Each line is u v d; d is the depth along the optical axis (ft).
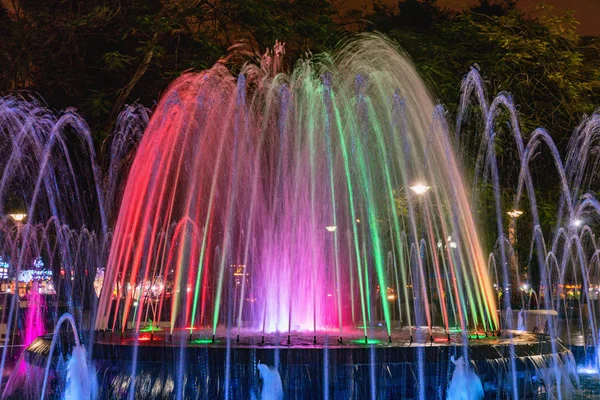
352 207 66.39
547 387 37.68
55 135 71.41
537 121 78.54
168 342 36.50
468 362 34.65
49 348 38.19
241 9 67.87
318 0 74.02
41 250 79.82
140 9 69.41
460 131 77.00
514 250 85.81
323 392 32.48
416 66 73.20
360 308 73.87
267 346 33.86
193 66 67.41
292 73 70.95
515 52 75.36
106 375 34.71
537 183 83.56
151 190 65.82
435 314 79.36
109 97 71.72
